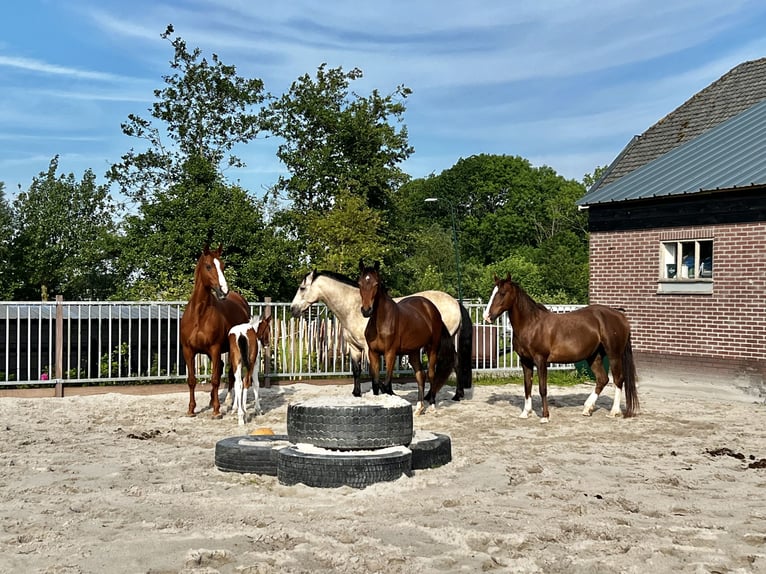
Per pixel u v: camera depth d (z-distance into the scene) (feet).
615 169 65.46
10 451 30.19
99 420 38.63
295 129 115.96
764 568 16.87
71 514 20.84
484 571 16.51
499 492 23.57
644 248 56.18
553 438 34.01
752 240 49.24
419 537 18.81
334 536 18.84
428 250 167.73
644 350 56.18
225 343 39.60
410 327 40.47
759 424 38.91
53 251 99.19
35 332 51.72
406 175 116.67
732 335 50.29
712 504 22.43
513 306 38.99
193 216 82.84
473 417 40.22
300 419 25.43
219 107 109.81
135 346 53.72
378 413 25.08
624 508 21.90
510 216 225.56
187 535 18.88
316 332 55.88
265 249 85.56
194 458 28.86
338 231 95.50
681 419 40.16
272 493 23.61
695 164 57.52
